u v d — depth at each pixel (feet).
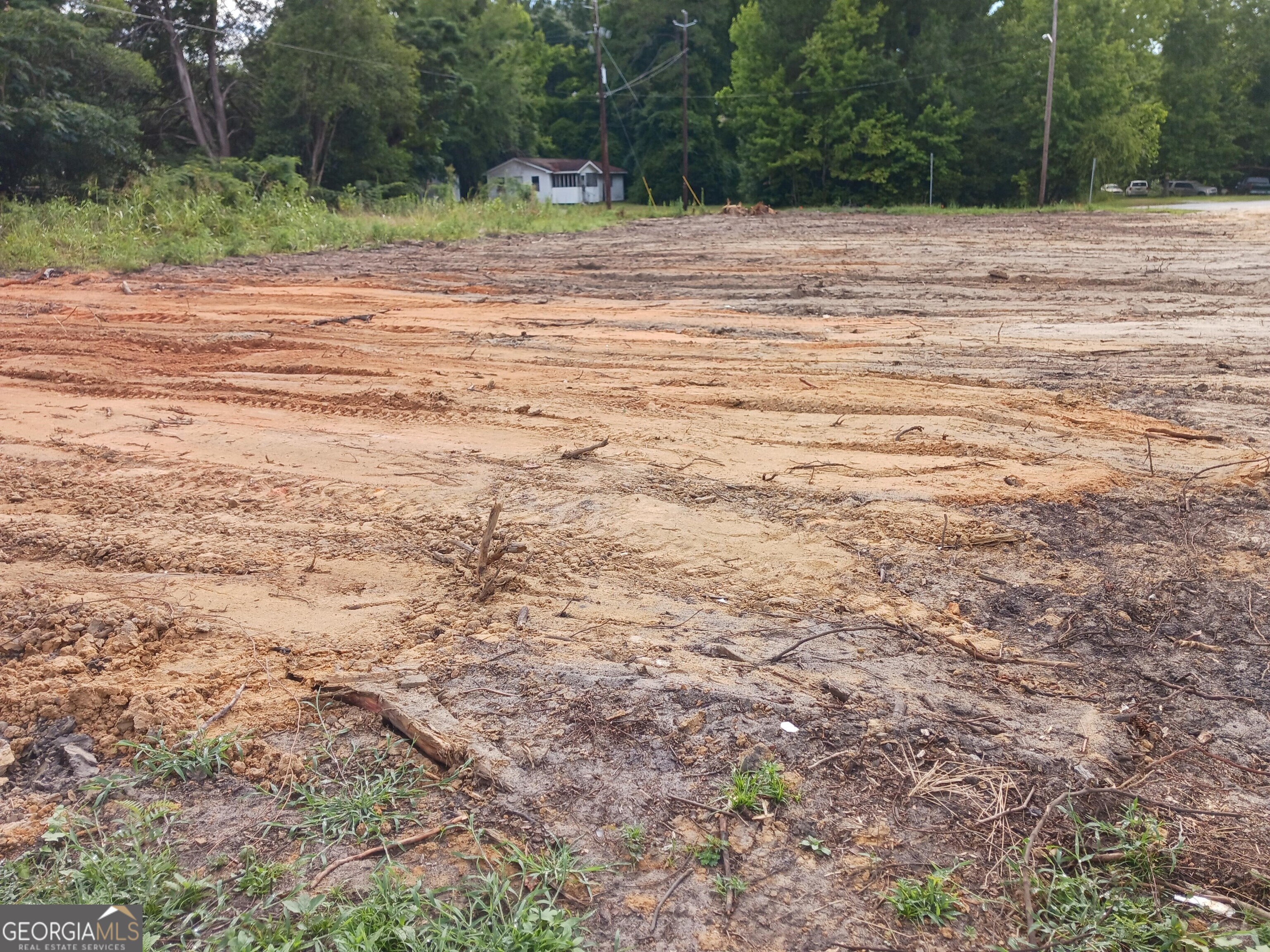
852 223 101.09
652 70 225.97
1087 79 155.33
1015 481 19.86
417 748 12.05
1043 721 12.37
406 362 31.81
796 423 24.17
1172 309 40.11
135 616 14.84
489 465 21.48
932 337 34.88
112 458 22.54
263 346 34.55
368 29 134.00
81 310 42.63
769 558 16.78
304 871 10.05
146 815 10.87
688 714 12.35
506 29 213.25
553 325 38.42
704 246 72.13
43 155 96.37
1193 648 14.06
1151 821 10.71
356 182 137.69
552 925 9.11
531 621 14.75
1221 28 210.18
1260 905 9.68
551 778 11.30
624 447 22.44
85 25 105.70
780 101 169.58
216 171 106.42
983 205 160.45
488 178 224.74
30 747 12.20
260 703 12.87
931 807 10.87
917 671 13.42
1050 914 9.57
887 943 9.18
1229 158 217.36
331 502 19.62
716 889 9.76
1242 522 17.98
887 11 161.07
